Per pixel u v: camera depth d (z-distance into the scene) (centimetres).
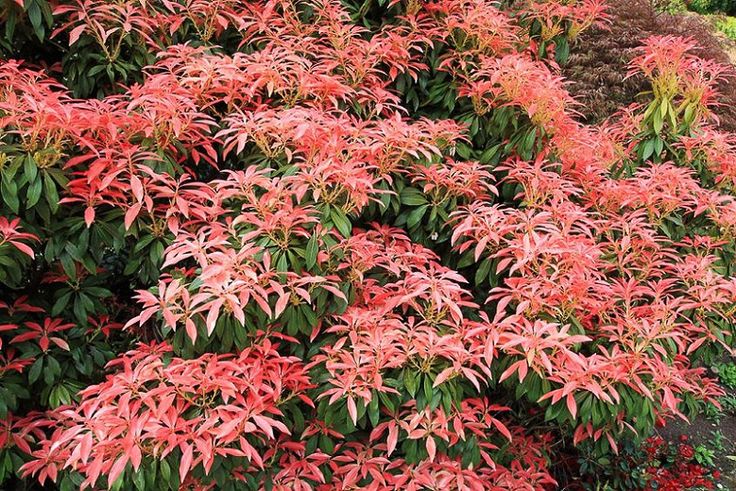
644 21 726
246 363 243
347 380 238
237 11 349
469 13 344
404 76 354
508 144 333
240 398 219
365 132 285
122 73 301
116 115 262
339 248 252
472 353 256
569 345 259
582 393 252
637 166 405
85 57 302
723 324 306
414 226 300
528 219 282
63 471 253
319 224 244
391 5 353
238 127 279
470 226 276
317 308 250
